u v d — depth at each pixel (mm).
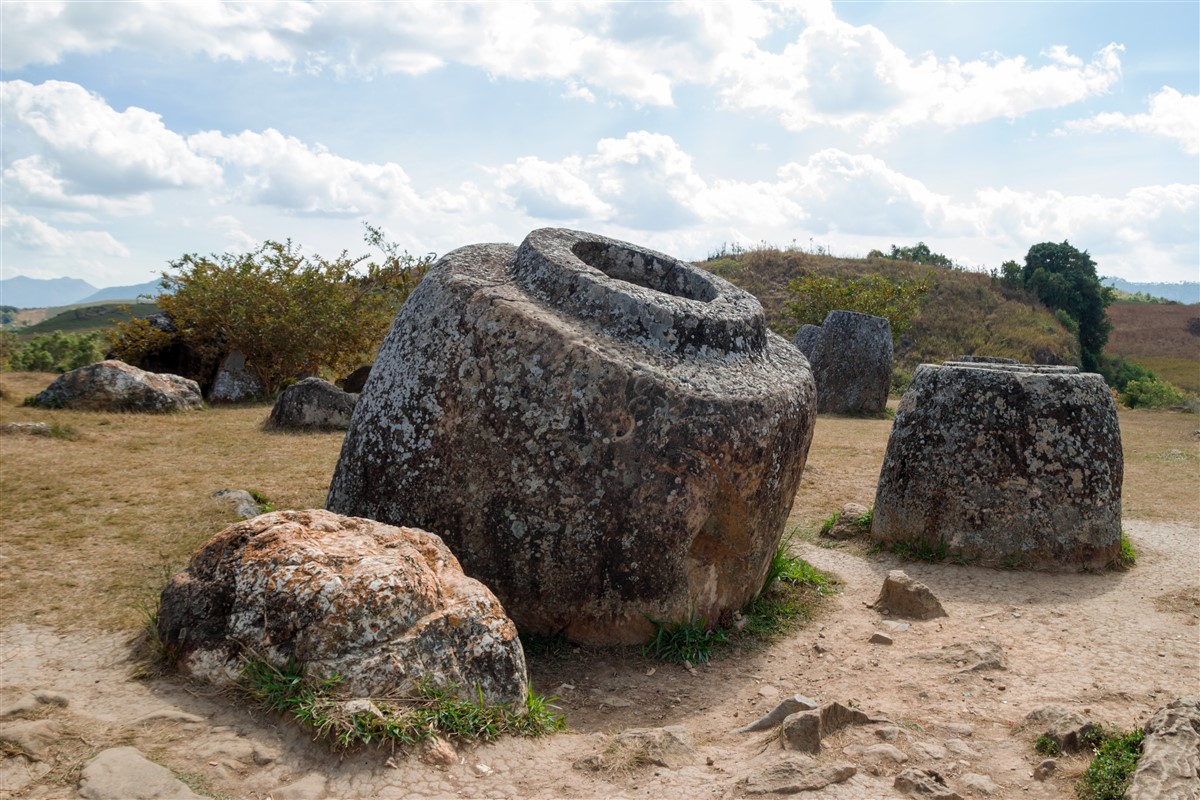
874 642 4809
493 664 3436
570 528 4273
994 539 6402
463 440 4402
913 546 6672
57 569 4820
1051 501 6340
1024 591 5848
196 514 6090
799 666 4461
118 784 2637
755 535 4742
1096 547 6332
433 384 4547
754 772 3016
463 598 3588
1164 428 15508
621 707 3873
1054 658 4516
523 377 4348
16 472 7250
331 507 4973
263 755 2887
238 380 15812
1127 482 10000
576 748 3334
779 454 4680
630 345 4539
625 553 4301
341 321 16734
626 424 4254
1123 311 52750
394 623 3324
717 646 4621
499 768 3053
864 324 17516
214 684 3281
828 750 3281
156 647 3559
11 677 3439
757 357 5102
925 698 3951
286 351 16188
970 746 3387
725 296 5441
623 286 4805
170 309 16094
